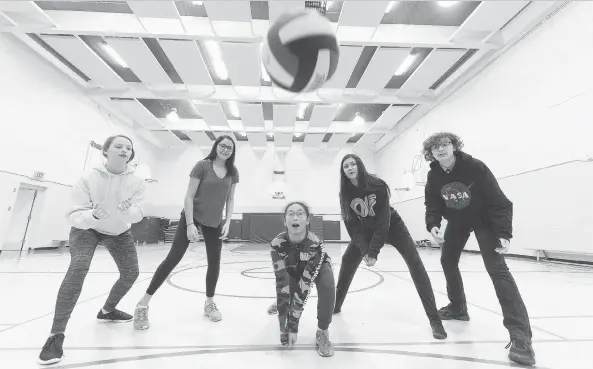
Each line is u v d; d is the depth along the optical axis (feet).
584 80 16.47
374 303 8.13
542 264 17.67
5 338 5.06
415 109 34.73
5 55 21.35
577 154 16.74
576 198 16.72
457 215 5.91
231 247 35.94
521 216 20.49
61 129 26.71
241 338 5.33
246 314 6.93
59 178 26.55
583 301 8.25
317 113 34.27
